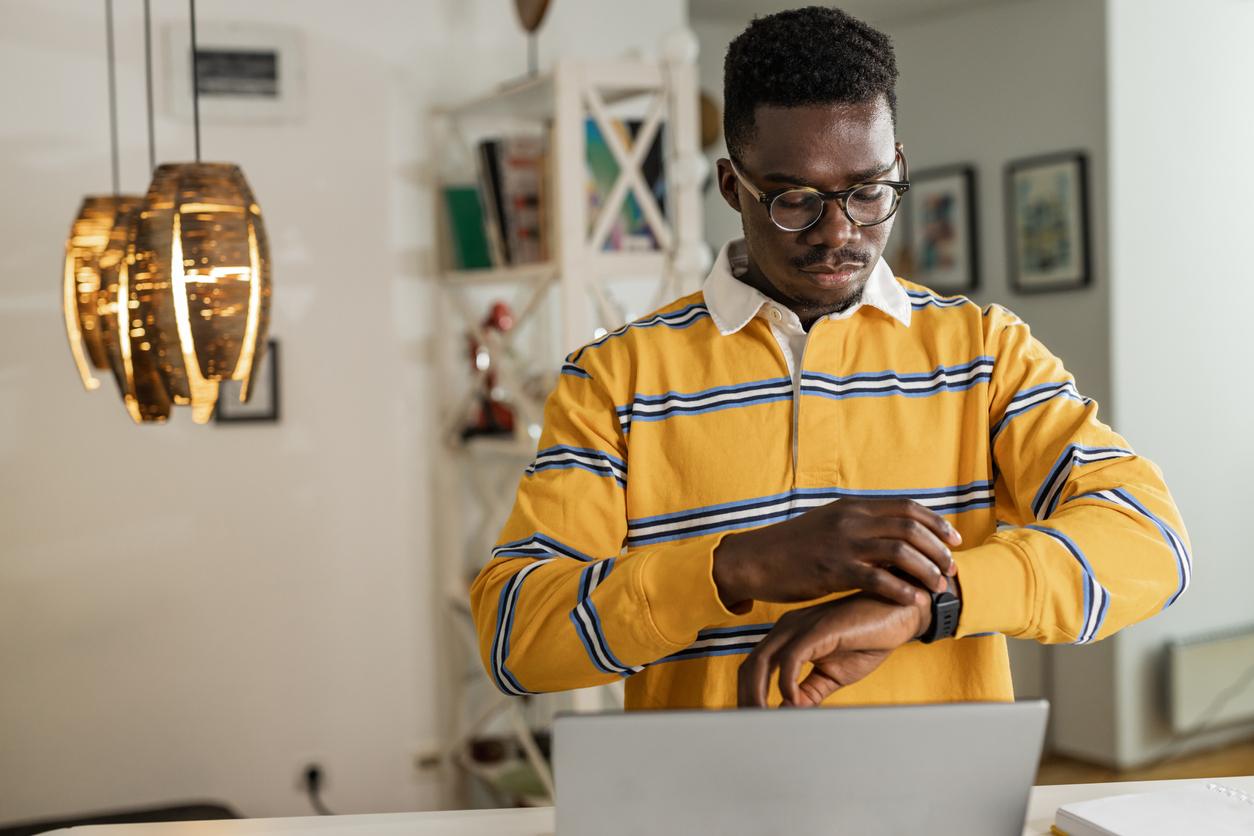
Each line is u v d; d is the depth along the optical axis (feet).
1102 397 11.99
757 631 3.18
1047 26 12.41
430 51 9.78
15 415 8.81
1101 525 2.82
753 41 3.02
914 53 14.08
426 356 9.88
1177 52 12.18
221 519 9.36
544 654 2.82
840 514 2.62
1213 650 12.23
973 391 3.26
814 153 2.92
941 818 2.43
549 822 3.49
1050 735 12.70
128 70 8.95
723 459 3.24
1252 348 12.77
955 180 13.55
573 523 3.22
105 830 3.51
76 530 8.99
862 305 3.34
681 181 8.57
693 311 3.48
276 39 9.29
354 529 9.72
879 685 3.11
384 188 9.68
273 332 9.40
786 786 2.39
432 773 9.97
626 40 10.41
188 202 5.25
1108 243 11.82
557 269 8.27
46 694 8.96
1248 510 12.77
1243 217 12.69
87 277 6.73
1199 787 3.27
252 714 9.49
